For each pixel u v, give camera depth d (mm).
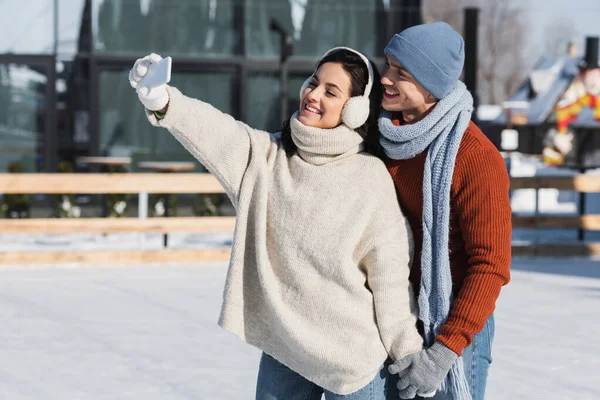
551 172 19359
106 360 6066
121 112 16203
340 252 2988
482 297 2904
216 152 3059
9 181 10211
